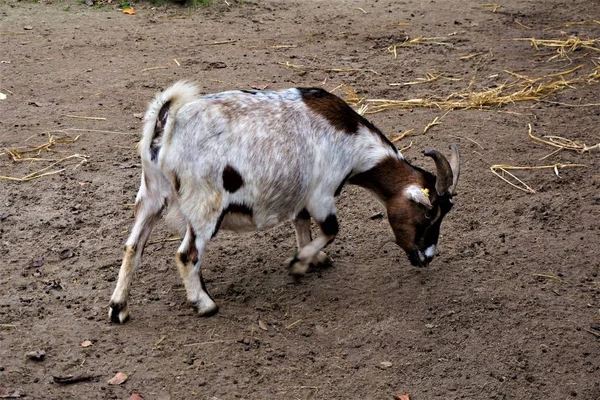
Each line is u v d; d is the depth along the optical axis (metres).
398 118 5.67
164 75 6.04
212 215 4.34
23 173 5.18
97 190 5.09
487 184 5.19
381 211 5.03
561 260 4.77
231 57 6.29
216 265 4.70
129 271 4.38
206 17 7.23
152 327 4.39
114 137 5.45
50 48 6.33
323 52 6.45
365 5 7.75
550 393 4.26
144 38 6.61
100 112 5.65
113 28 6.82
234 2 7.62
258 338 4.38
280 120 4.39
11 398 4.11
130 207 4.99
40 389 4.16
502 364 4.34
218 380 4.22
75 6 7.33
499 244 4.85
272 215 4.44
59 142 5.39
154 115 4.30
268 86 5.92
